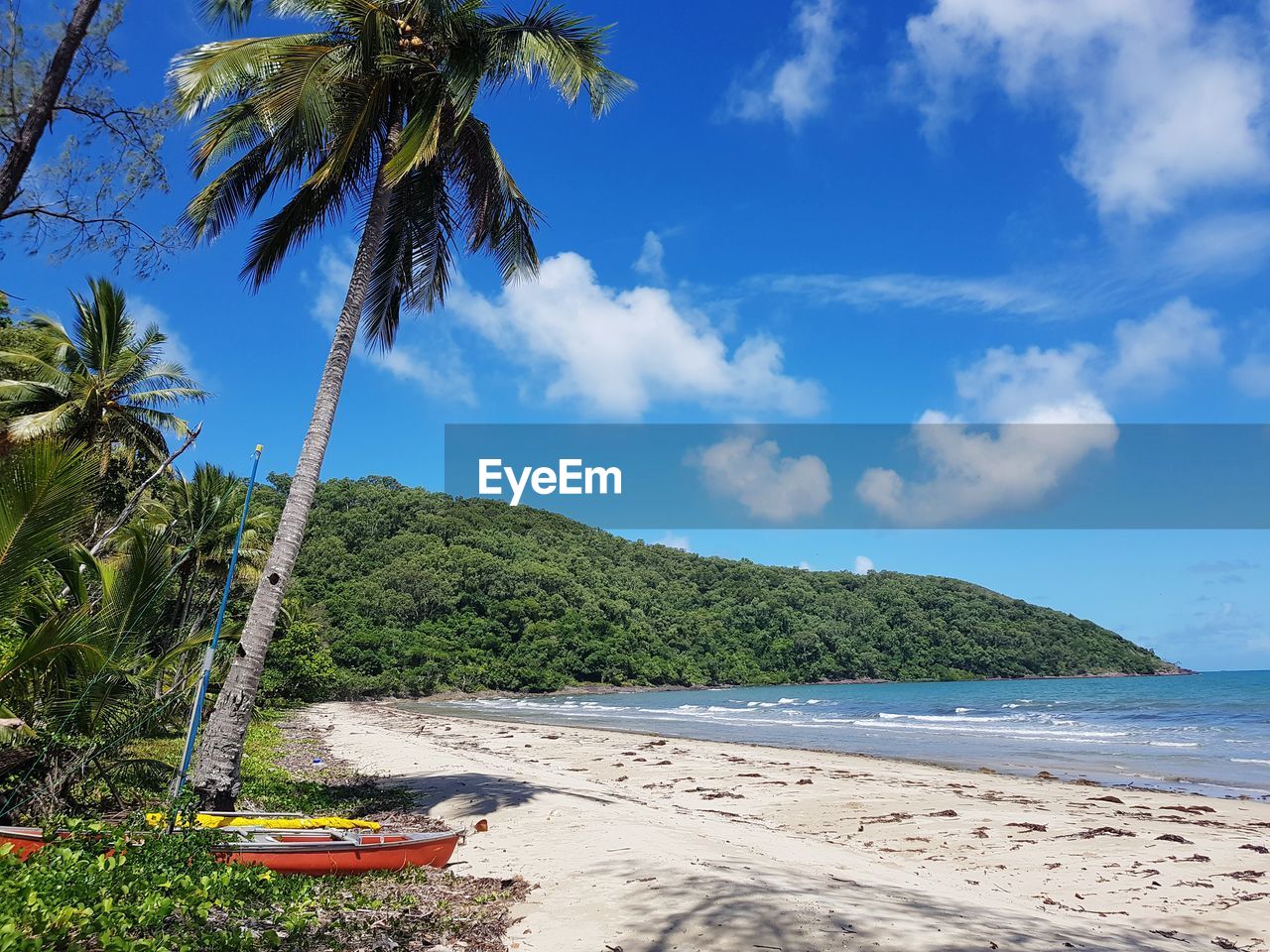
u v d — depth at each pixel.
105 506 21.92
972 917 7.48
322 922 6.96
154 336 22.48
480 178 14.62
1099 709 56.97
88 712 9.91
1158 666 147.25
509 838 11.47
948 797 17.41
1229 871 10.39
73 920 5.39
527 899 8.12
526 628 108.06
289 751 25.08
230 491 26.30
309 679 50.66
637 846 10.23
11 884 5.70
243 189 14.05
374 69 13.01
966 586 154.25
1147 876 10.24
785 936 6.57
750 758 26.39
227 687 11.30
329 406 12.62
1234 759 27.03
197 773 10.91
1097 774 23.16
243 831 9.04
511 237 15.64
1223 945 7.45
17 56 8.98
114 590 10.35
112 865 6.77
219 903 6.72
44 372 20.72
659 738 33.97
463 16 12.74
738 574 152.38
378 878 8.81
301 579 99.88
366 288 13.21
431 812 13.77
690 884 8.07
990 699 77.00
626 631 117.62
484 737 34.22
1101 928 7.64
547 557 136.00
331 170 12.64
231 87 12.91
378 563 113.44
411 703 80.38
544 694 100.00
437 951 6.55
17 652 9.11
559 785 17.28
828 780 20.31
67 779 9.76
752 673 121.81
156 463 22.67
